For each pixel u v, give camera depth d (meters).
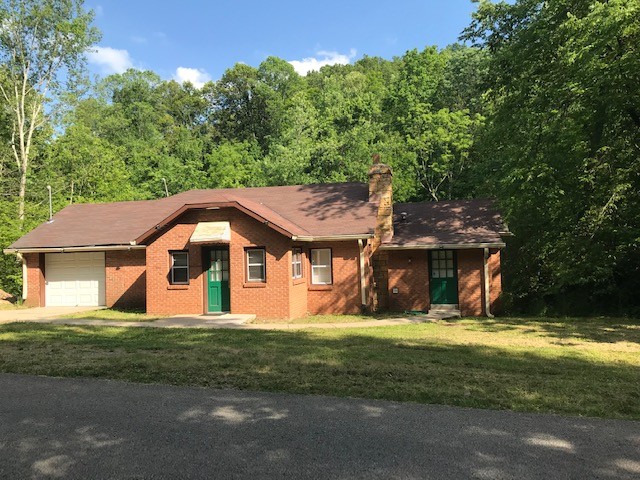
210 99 64.88
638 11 13.20
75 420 5.36
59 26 28.06
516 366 7.80
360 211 18.31
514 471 4.03
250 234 15.62
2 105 29.62
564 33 15.99
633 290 17.03
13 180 30.27
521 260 19.11
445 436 4.79
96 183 35.06
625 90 14.91
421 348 9.56
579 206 17.16
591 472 4.02
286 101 56.22
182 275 16.36
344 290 17.16
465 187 33.03
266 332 12.02
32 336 11.13
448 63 41.22
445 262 17.84
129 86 62.94
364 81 49.69
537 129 17.92
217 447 4.57
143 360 8.20
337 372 7.36
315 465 4.16
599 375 7.19
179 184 40.91
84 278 19.77
